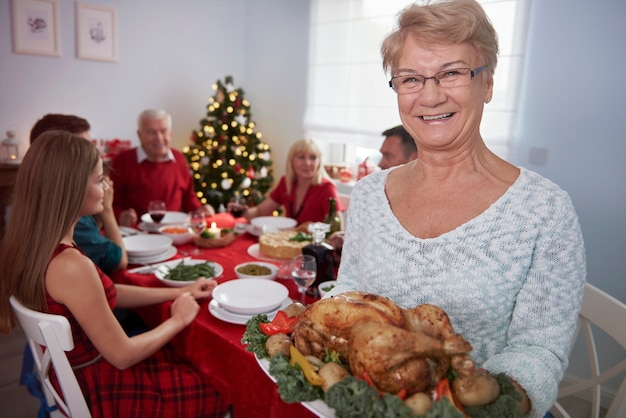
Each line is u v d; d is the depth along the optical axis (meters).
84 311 1.24
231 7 4.76
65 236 1.31
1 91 3.53
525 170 0.87
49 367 1.37
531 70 2.75
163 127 3.15
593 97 2.53
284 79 4.56
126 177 3.22
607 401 2.46
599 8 2.44
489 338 0.85
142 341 1.34
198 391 1.41
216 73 4.79
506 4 2.83
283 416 1.08
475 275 0.81
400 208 0.94
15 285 1.26
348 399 0.58
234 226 2.57
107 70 4.04
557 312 0.78
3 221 3.51
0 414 2.15
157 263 1.97
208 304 1.54
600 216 2.57
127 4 4.06
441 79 0.80
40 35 3.62
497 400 0.61
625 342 1.24
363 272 0.96
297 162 2.87
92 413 1.31
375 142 3.73
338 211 2.81
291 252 1.99
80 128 2.09
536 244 0.79
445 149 0.86
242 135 4.40
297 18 4.33
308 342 0.73
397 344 0.62
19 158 3.59
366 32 3.66
